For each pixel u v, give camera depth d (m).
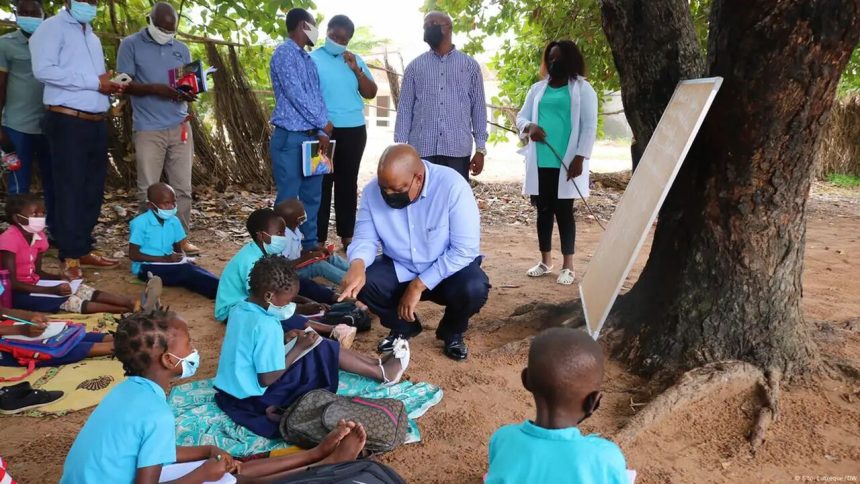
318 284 5.01
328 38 5.88
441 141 5.56
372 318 4.82
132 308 4.67
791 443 3.03
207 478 2.46
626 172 11.91
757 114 3.16
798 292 3.60
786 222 3.45
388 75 11.23
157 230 5.41
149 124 5.92
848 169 13.77
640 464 2.90
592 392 1.98
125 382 2.37
